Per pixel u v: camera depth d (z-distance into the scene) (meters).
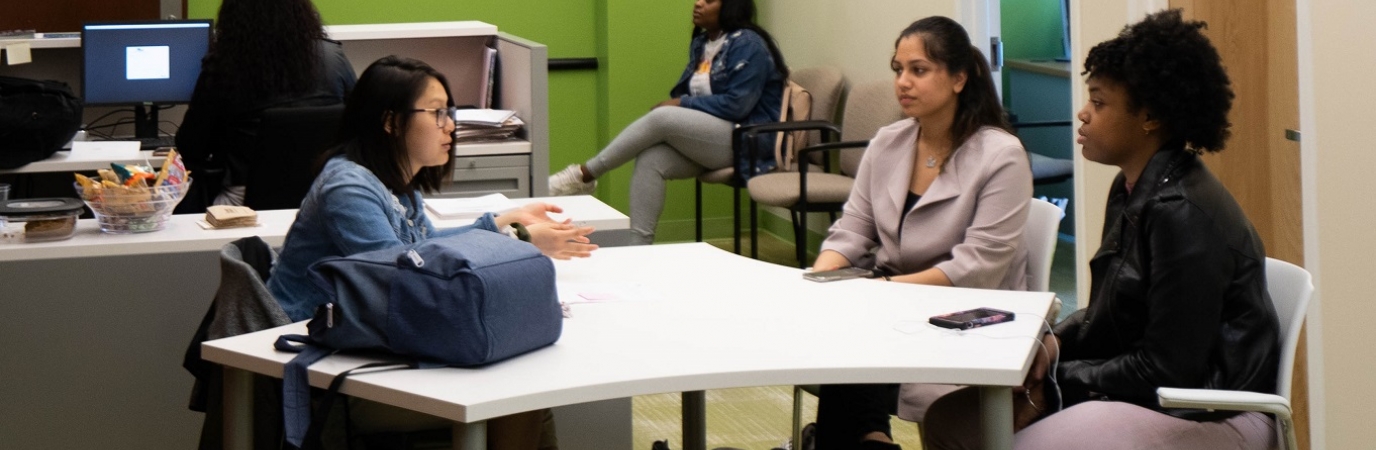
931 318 2.13
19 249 2.68
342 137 2.44
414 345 1.87
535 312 1.93
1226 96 2.13
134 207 2.79
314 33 3.91
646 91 6.30
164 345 2.79
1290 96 3.03
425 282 1.86
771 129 5.11
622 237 2.99
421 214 2.55
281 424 2.10
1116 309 2.16
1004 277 2.73
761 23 6.52
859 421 2.65
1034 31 4.96
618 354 1.95
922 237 2.80
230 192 3.96
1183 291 2.03
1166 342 2.05
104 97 4.52
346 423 2.11
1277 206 3.11
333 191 2.31
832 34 5.68
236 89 3.82
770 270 2.56
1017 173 2.70
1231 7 3.21
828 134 5.42
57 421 2.76
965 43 2.76
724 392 4.00
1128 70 2.13
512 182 4.25
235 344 1.99
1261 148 3.15
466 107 4.79
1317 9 2.85
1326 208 2.87
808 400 3.91
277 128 3.68
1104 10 3.64
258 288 2.14
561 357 1.94
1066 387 2.20
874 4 5.22
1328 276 2.89
